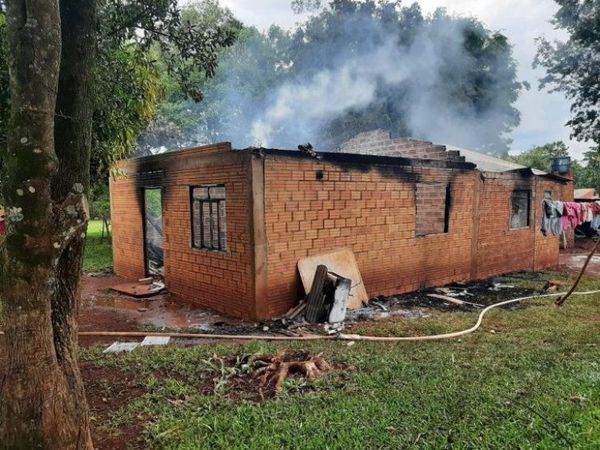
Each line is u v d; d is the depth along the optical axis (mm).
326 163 7680
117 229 11266
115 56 5086
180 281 8719
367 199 8398
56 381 2467
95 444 3143
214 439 3211
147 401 3820
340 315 7055
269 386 4219
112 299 8812
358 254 8328
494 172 11094
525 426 3361
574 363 4832
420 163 9320
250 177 6789
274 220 7062
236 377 4453
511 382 4246
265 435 3260
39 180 2121
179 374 4531
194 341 6027
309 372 4449
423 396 3918
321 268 7156
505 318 7191
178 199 8570
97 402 3836
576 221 11469
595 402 3775
